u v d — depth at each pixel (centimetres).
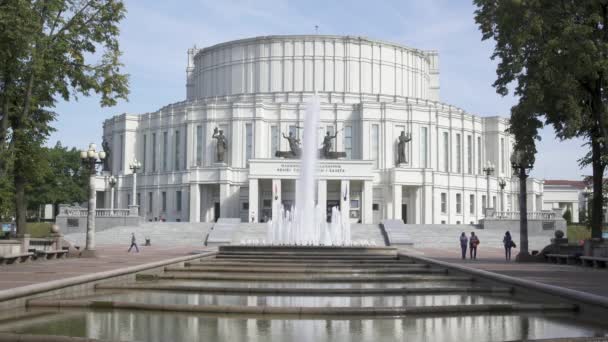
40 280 2056
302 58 9850
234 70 10100
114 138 10406
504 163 10319
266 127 9325
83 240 6309
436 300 1825
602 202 4106
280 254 3419
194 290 2014
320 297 1897
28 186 4122
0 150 3319
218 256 3381
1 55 3117
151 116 10075
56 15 3453
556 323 1454
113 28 3619
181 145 9638
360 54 9950
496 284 2211
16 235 3444
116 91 3638
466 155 9925
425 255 4591
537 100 3506
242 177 8969
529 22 3381
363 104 9262
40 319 1470
